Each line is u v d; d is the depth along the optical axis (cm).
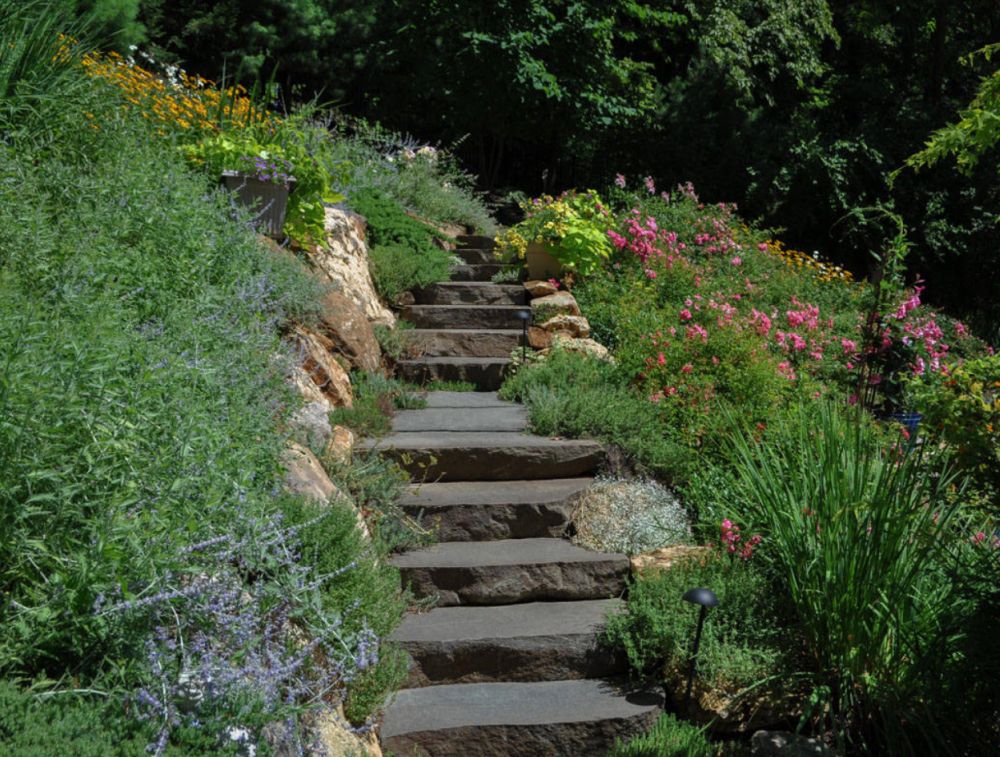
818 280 1090
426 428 602
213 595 284
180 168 535
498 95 1434
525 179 1716
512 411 641
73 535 269
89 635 256
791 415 596
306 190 683
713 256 1009
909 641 400
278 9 1766
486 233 1051
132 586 265
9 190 389
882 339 651
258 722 270
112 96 590
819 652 416
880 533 403
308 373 571
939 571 420
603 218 891
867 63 1952
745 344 666
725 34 1656
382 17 1775
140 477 277
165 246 438
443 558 491
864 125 1678
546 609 479
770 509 466
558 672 445
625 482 561
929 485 430
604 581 494
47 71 555
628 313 752
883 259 653
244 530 316
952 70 1886
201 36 1783
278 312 518
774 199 1633
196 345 357
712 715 411
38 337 273
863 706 400
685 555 488
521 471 568
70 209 425
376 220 843
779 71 1761
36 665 253
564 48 1482
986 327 1468
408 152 1101
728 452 545
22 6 573
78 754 219
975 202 1636
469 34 1390
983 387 423
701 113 1688
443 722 400
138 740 233
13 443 253
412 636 439
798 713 409
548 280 857
